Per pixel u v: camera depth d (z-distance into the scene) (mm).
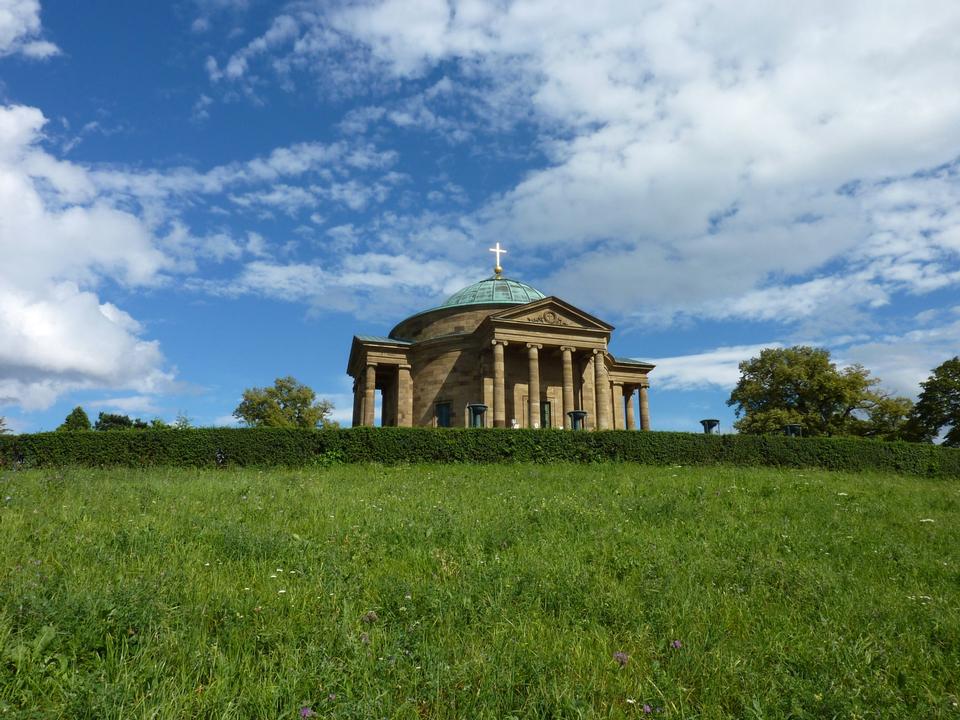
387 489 19312
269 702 5480
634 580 9398
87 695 5258
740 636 7473
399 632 6957
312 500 15883
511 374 49562
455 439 29828
